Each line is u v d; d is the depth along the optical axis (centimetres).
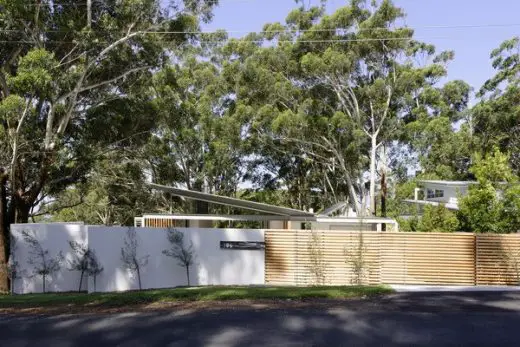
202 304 1399
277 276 2264
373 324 1106
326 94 4069
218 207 4288
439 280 2231
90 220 4925
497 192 2564
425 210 2884
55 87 2070
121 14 2227
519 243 2222
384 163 4141
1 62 2186
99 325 1108
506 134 4219
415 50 3997
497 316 1212
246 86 3981
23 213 2278
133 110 2583
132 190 3900
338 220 2697
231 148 4047
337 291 1612
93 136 2534
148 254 2003
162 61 2466
